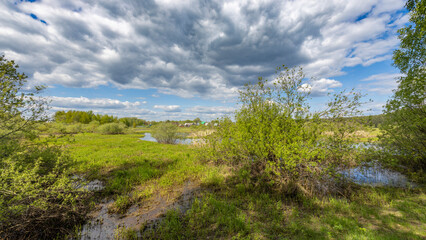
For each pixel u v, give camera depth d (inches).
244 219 174.7
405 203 202.8
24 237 151.6
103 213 202.7
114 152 584.7
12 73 197.3
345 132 242.4
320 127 244.7
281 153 242.7
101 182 303.1
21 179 160.6
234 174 317.7
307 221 173.8
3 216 146.2
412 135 312.3
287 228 162.9
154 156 517.7
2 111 186.5
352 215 182.1
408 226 156.7
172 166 394.0
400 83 322.3
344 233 149.7
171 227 169.0
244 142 287.4
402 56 319.3
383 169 329.7
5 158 188.2
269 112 287.6
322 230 155.6
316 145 242.4
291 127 262.2
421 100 283.7
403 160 341.4
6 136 205.5
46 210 169.9
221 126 374.9
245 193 247.4
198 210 197.2
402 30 308.7
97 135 1477.6
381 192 236.7
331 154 241.9
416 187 259.8
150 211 206.5
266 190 257.0
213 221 177.8
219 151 367.6
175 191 262.8
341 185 255.4
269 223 171.9
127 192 260.8
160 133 985.5
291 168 251.8
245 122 304.5
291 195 241.6
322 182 238.5
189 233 158.2
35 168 179.0
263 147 265.1
